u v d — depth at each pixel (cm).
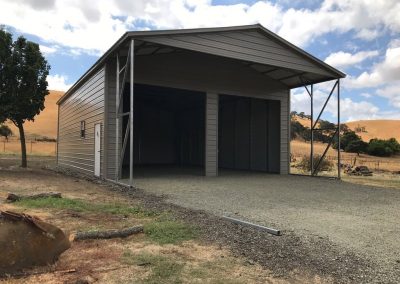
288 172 1562
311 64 1316
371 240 486
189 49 1092
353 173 1822
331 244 464
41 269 348
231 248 437
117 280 331
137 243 444
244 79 1482
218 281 337
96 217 575
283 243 464
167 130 2355
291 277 355
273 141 1593
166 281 332
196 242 456
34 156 2931
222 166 1931
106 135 1168
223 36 1156
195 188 974
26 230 349
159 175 1380
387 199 855
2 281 320
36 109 1446
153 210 644
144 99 2158
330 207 729
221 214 629
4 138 4662
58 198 718
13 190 845
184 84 1348
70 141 1775
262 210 677
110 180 1111
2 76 1296
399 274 367
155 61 1294
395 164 3172
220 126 1956
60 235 368
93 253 400
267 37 1237
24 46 1341
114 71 1191
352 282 346
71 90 1716
